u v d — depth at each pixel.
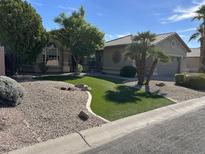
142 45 16.88
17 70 18.59
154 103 11.99
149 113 10.05
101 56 29.17
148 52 16.95
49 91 10.91
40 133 6.66
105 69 28.20
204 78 18.27
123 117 9.06
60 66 24.59
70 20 20.05
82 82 16.16
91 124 7.88
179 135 7.19
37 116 7.75
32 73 22.36
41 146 5.95
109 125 8.00
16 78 15.91
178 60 29.91
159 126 8.23
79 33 19.80
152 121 8.97
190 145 6.34
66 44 20.58
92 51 20.53
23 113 7.78
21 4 16.14
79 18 20.33
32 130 6.75
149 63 24.28
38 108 8.46
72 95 11.09
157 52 16.92
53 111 8.43
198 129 7.84
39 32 16.83
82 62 26.69
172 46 28.06
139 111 10.16
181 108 11.56
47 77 18.34
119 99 11.95
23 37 16.11
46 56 23.27
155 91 15.42
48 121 7.54
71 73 23.88
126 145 6.33
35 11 16.86
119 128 7.87
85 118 8.24
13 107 8.11
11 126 6.71
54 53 23.94
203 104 12.84
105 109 9.84
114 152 5.84
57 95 10.46
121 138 6.91
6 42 16.20
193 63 39.19
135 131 7.63
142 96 13.41
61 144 6.19
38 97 9.67
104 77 21.23
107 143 6.49
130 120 8.79
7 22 15.63
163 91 15.66
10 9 15.70
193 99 14.07
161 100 12.87
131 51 17.19
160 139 6.82
